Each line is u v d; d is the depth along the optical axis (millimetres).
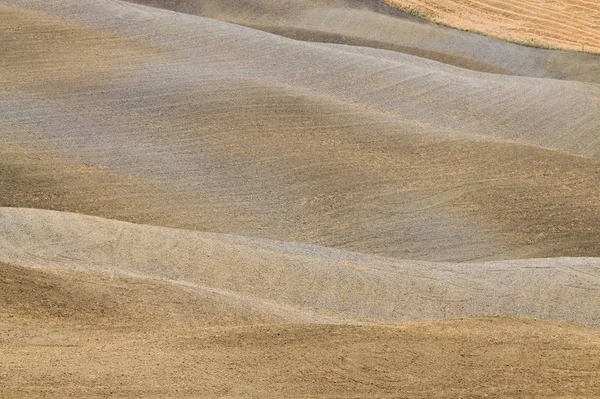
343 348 32031
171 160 70438
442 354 32062
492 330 35625
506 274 49688
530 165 73312
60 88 81938
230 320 39469
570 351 33000
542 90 95000
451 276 49281
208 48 95312
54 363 28906
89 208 61500
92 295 39781
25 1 103875
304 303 44375
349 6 127062
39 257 46188
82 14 101312
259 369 29562
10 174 64875
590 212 66000
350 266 49438
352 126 78812
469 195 67688
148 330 35688
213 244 50469
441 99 89688
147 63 89312
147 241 49781
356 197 66625
